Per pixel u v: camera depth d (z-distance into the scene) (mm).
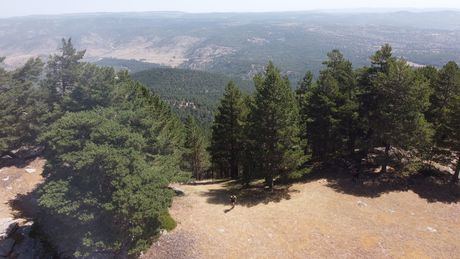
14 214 35094
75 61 43812
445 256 25000
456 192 33156
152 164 31000
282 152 33031
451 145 33812
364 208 31000
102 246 25547
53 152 30812
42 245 31172
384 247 26078
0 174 41281
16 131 41500
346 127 37594
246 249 27031
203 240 28125
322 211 30859
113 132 28297
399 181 35000
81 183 27469
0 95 40500
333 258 25453
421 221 29062
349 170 37938
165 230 29328
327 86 37375
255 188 37875
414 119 32688
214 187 40938
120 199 24516
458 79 35969
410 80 32219
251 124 34094
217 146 45406
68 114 31016
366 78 36062
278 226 29234
